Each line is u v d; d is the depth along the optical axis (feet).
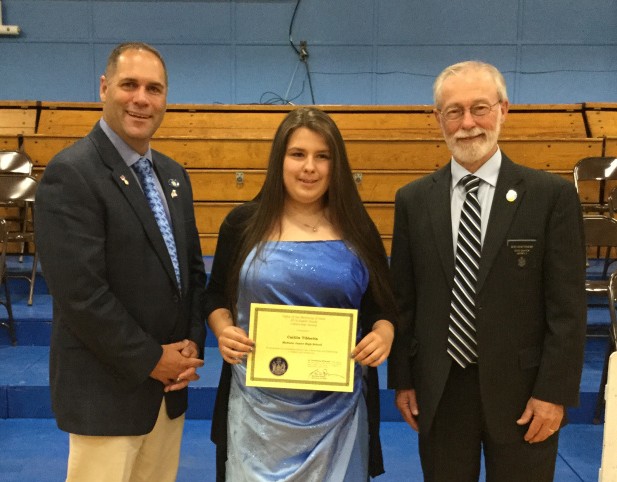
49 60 25.71
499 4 25.21
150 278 5.83
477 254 5.78
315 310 5.35
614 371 4.79
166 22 25.50
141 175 6.08
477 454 6.10
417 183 6.31
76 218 5.47
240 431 5.66
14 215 18.22
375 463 6.07
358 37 25.49
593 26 25.29
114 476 5.91
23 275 15.97
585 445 10.79
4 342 14.03
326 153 5.56
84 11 25.41
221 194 18.76
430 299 5.97
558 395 5.55
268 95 25.93
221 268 6.14
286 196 5.77
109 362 5.61
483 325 5.71
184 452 10.52
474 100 5.62
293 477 5.42
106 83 5.93
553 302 5.66
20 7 25.31
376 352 5.39
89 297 5.42
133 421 5.86
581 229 5.75
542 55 25.53
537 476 5.87
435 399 5.86
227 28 25.52
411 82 25.76
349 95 25.89
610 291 11.23
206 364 12.92
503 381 5.74
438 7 25.27
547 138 18.70
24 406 11.73
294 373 5.39
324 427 5.46
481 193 5.91
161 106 6.02
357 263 5.68
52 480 9.52
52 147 18.75
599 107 20.03
